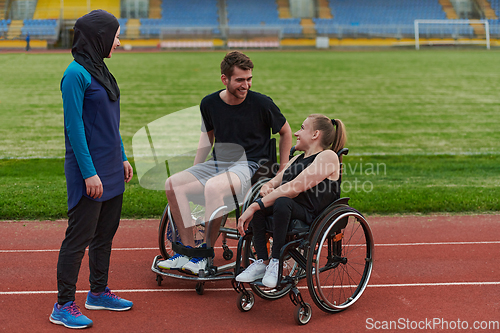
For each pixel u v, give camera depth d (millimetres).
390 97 17250
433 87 19359
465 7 44844
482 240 4902
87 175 2898
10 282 3781
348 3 45406
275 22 42875
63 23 37062
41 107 14703
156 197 6215
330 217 3207
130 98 16344
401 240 4914
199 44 37875
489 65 26047
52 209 5648
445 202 6078
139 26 39969
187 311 3355
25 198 6035
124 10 42125
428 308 3404
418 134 11867
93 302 3330
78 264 3090
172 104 15430
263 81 20750
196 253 3564
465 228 5293
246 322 3207
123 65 25344
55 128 12070
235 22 42688
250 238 3477
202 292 3609
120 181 3184
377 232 5172
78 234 3033
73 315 3072
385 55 31844
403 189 6773
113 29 2965
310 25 42531
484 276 3977
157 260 3975
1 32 36156
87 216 3014
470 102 16281
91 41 2908
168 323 3172
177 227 3680
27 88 17906
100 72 2967
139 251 4566
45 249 4559
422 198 6242
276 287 3236
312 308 3439
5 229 5109
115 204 3225
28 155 9352
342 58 30016
